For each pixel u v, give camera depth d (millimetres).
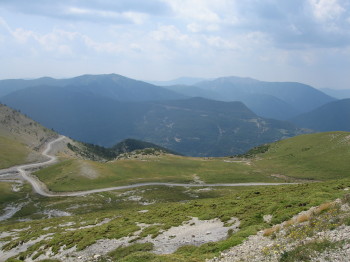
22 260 43312
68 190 137125
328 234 20906
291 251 20016
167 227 39250
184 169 173875
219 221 38094
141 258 25375
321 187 45688
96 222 60750
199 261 23641
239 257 22656
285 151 185375
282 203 36688
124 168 174250
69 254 37719
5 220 100000
